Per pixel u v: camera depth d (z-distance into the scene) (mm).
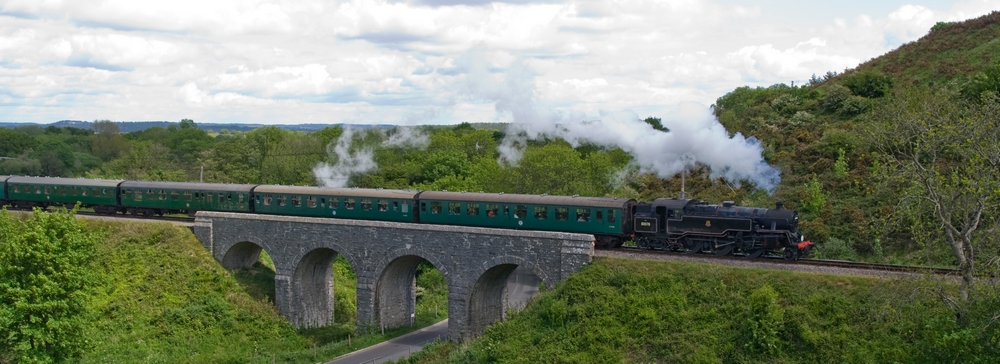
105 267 48844
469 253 41938
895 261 44875
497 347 36875
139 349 42594
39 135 136375
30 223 36219
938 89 62156
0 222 38750
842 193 53312
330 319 52344
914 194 32750
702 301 35031
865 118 59250
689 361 32625
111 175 94250
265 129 100062
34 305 34000
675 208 41250
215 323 46188
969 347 26484
